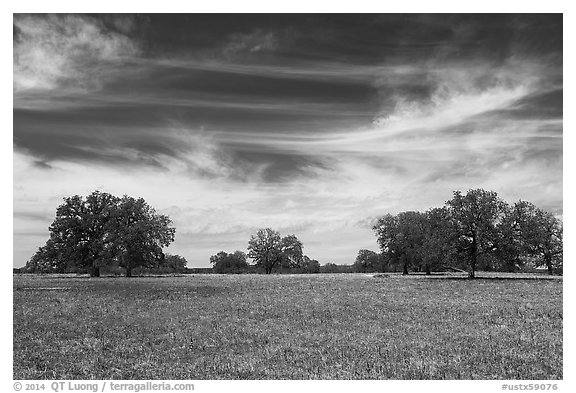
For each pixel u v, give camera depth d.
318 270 132.00
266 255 129.75
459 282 59.25
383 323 26.48
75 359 19.12
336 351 19.91
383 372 16.94
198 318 28.58
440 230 70.31
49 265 82.56
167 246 83.81
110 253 80.00
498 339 21.89
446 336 22.70
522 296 40.28
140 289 48.19
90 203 83.00
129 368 17.88
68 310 31.78
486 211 67.81
